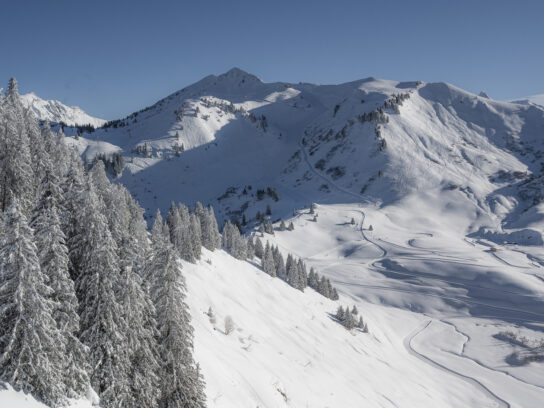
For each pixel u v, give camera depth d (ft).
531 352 347.15
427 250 588.09
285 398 155.63
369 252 609.83
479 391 283.59
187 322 94.22
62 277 70.13
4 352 60.44
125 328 78.59
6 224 61.62
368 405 198.29
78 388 71.61
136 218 232.73
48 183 76.48
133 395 81.76
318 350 244.63
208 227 321.11
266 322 245.65
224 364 142.41
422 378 286.66
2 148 127.03
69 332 69.77
